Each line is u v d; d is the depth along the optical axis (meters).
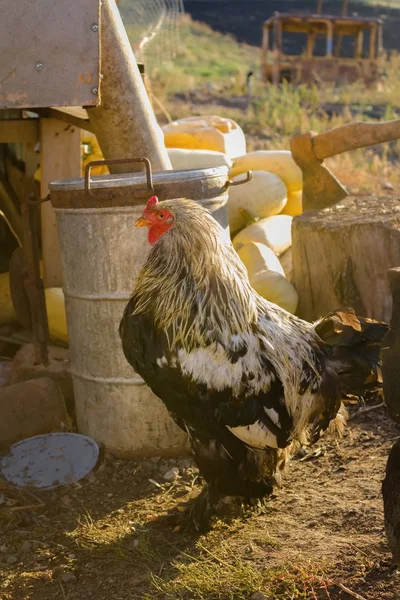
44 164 5.44
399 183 10.91
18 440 4.45
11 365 5.13
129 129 4.43
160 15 7.81
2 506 3.92
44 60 3.97
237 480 3.49
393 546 2.40
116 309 4.06
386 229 4.89
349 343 3.63
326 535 3.42
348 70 22.64
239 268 3.34
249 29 34.31
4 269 6.78
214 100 18.73
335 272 5.14
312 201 5.69
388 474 2.44
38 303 4.69
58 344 5.33
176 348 3.24
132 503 3.96
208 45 28.55
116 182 3.86
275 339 3.40
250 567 3.23
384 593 2.92
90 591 3.24
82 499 4.01
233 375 3.23
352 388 3.65
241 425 3.31
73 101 4.04
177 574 3.30
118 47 4.29
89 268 4.05
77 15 3.94
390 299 4.98
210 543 3.53
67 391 4.81
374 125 5.35
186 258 3.23
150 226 3.31
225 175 4.16
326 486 3.92
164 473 4.24
